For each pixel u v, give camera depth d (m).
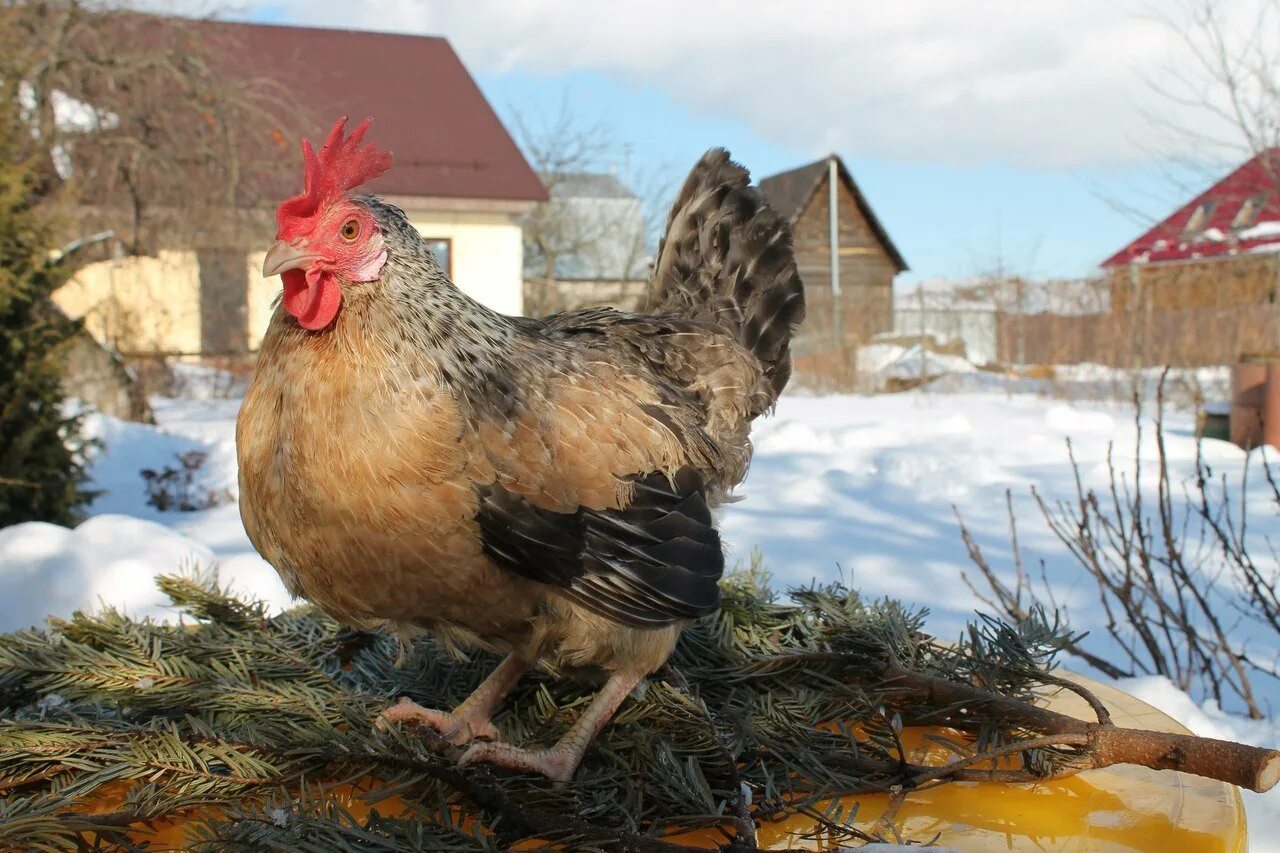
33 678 2.15
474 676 2.49
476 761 1.87
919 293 25.73
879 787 1.79
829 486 7.62
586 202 32.59
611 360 2.29
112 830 1.59
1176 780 1.86
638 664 2.12
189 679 2.14
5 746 1.76
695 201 3.18
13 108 9.07
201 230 14.52
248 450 1.88
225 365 18.70
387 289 1.83
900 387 19.61
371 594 1.92
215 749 1.75
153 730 1.82
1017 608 4.12
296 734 1.84
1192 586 4.14
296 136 15.96
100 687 2.08
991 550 5.88
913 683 2.10
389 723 1.83
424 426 1.79
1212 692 4.08
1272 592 4.15
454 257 21.00
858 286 30.67
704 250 3.16
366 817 1.68
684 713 1.93
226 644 2.38
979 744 1.95
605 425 2.05
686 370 2.66
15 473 6.30
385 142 21.27
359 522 1.79
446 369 1.86
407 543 1.82
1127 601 4.18
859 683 2.24
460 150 21.59
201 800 1.68
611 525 2.01
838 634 2.41
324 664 2.53
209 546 6.21
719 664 2.41
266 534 1.91
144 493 8.35
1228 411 10.79
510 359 2.00
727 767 1.86
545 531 1.91
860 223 30.45
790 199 30.91
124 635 2.31
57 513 6.58
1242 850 1.66
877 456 9.07
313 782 1.81
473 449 1.83
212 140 14.61
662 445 2.16
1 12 11.48
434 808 1.73
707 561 2.17
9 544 3.92
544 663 2.19
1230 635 4.74
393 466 1.77
